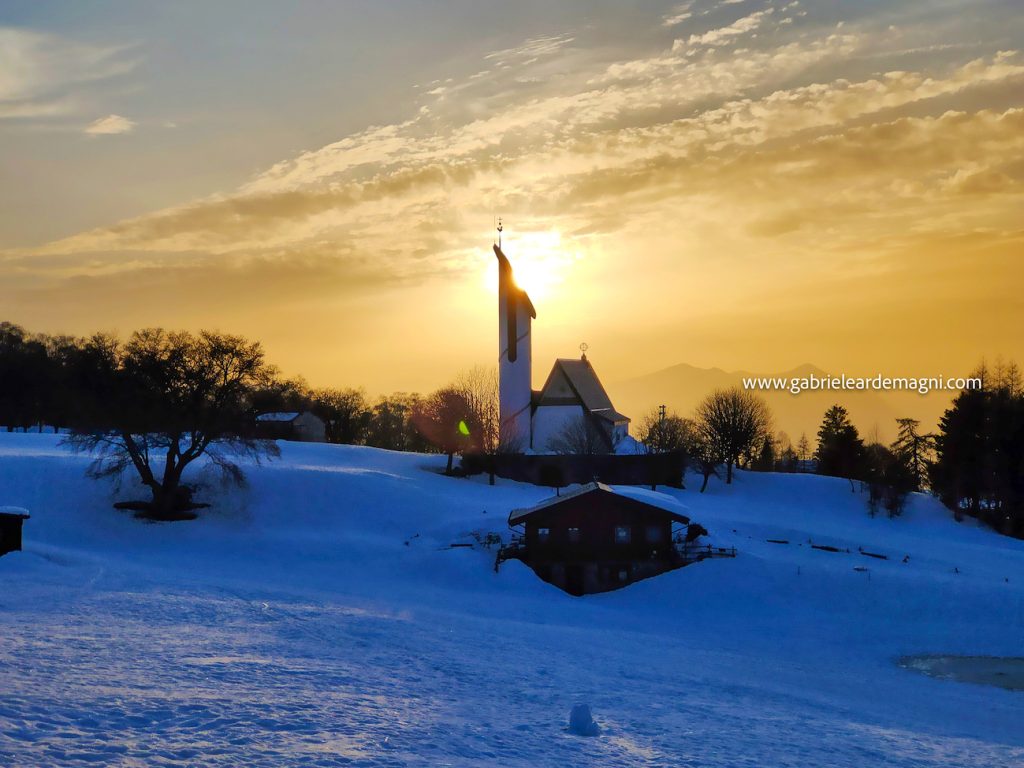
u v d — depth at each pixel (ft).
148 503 313.32
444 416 437.99
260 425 339.57
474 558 269.64
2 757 55.42
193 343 323.78
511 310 456.86
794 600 238.27
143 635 120.47
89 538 285.23
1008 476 410.93
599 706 97.81
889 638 209.15
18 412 530.27
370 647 128.26
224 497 325.83
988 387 457.68
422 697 91.91
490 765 65.62
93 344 329.11
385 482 354.13
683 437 493.77
